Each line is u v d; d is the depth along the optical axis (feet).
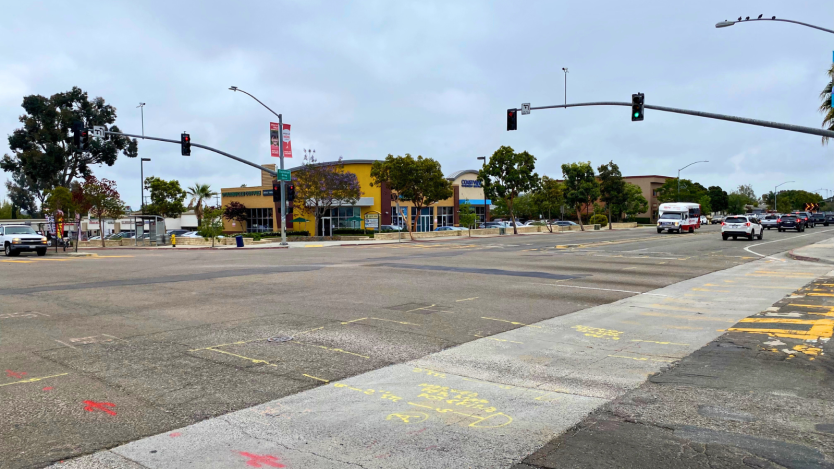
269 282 52.37
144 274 60.90
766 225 206.80
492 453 14.90
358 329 30.96
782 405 18.35
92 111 220.84
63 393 19.94
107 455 14.84
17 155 216.74
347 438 15.99
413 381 21.50
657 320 33.71
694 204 193.47
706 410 17.99
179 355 25.35
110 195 157.89
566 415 17.71
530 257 82.53
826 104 92.38
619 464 14.14
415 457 14.70
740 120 73.82
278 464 14.32
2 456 14.71
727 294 44.19
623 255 85.40
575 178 220.84
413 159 166.50
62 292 46.47
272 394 19.90
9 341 28.22
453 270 63.10
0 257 96.99
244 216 221.05
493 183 189.06
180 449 15.24
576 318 34.32
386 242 146.82
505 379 21.76
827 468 13.80
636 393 19.86
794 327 30.91
